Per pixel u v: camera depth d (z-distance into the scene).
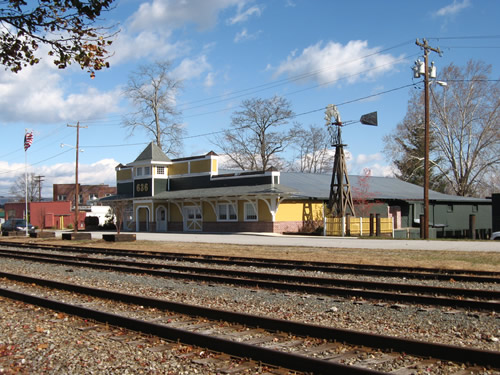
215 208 41.88
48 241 35.19
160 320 9.02
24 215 77.25
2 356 6.95
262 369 6.17
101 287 13.34
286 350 7.01
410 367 6.11
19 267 18.56
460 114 52.97
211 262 18.64
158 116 63.28
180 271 16.55
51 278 15.35
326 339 7.37
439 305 9.97
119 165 55.56
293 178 46.41
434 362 6.23
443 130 54.44
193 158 46.03
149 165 47.94
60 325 8.75
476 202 49.62
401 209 45.06
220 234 38.09
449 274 14.16
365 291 11.02
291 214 38.94
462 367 6.05
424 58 31.11
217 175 43.53
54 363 6.63
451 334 7.82
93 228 54.34
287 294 11.48
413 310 9.52
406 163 58.81
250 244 27.47
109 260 19.47
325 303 10.40
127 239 32.53
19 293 11.24
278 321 7.95
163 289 12.70
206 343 7.08
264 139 64.44
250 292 11.91
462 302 9.73
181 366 6.40
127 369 6.32
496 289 12.01
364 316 9.19
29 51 8.64
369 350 6.81
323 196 39.72
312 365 5.92
